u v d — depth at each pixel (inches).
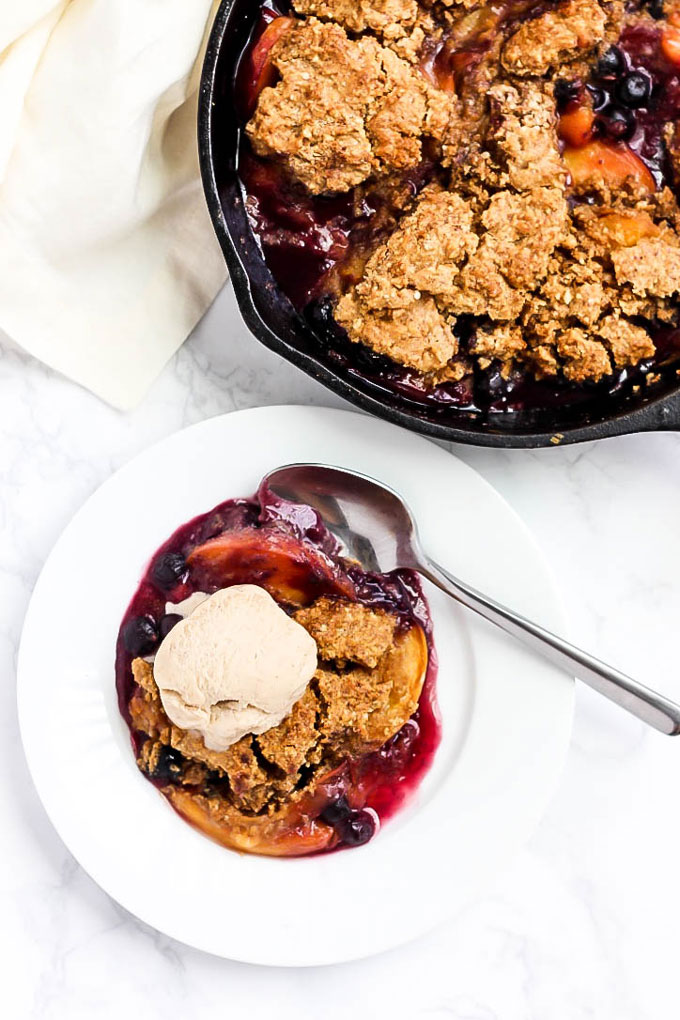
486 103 23.6
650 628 26.6
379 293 23.6
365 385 24.3
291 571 25.2
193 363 27.0
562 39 23.2
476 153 23.7
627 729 26.5
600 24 23.2
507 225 23.6
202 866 25.5
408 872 25.5
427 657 25.7
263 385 27.0
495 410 24.5
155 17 24.3
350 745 25.0
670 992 26.4
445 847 25.5
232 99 23.8
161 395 27.0
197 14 24.5
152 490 25.8
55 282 26.4
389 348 23.8
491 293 23.6
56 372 26.9
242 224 24.1
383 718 24.9
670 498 26.6
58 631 25.7
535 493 26.7
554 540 26.7
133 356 26.8
